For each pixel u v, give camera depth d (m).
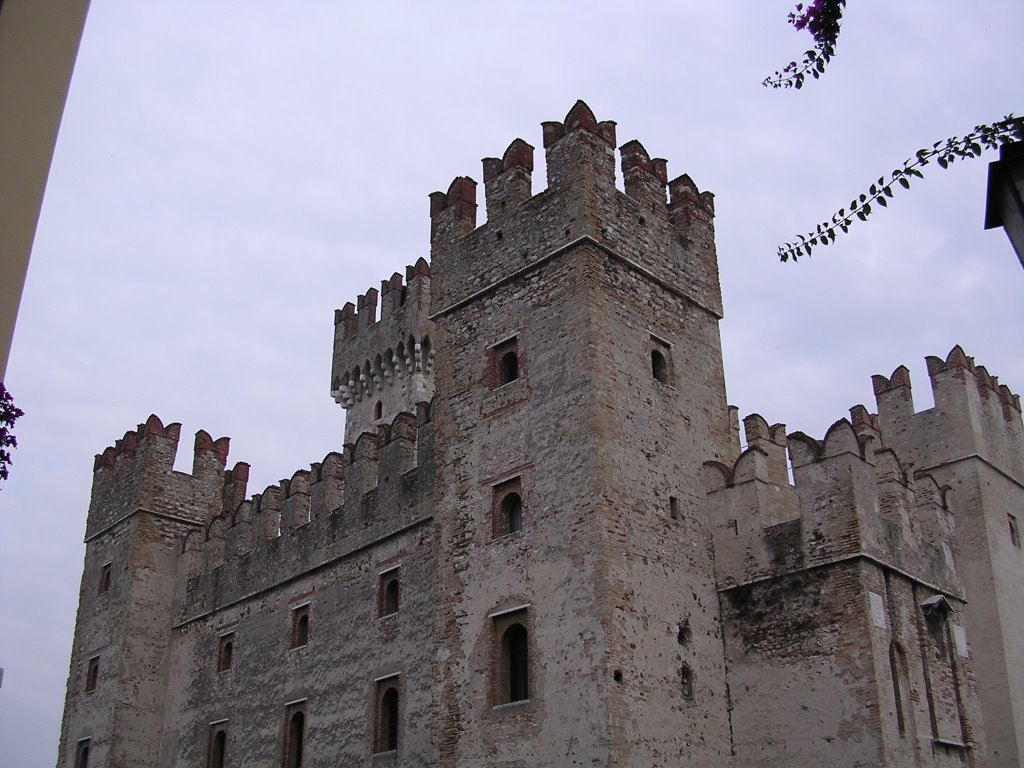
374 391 58.44
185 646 45.75
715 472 30.25
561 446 28.31
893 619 26.56
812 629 26.66
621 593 26.23
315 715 37.03
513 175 32.97
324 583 38.97
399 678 33.91
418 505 35.56
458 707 28.12
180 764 43.09
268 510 44.09
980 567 32.94
